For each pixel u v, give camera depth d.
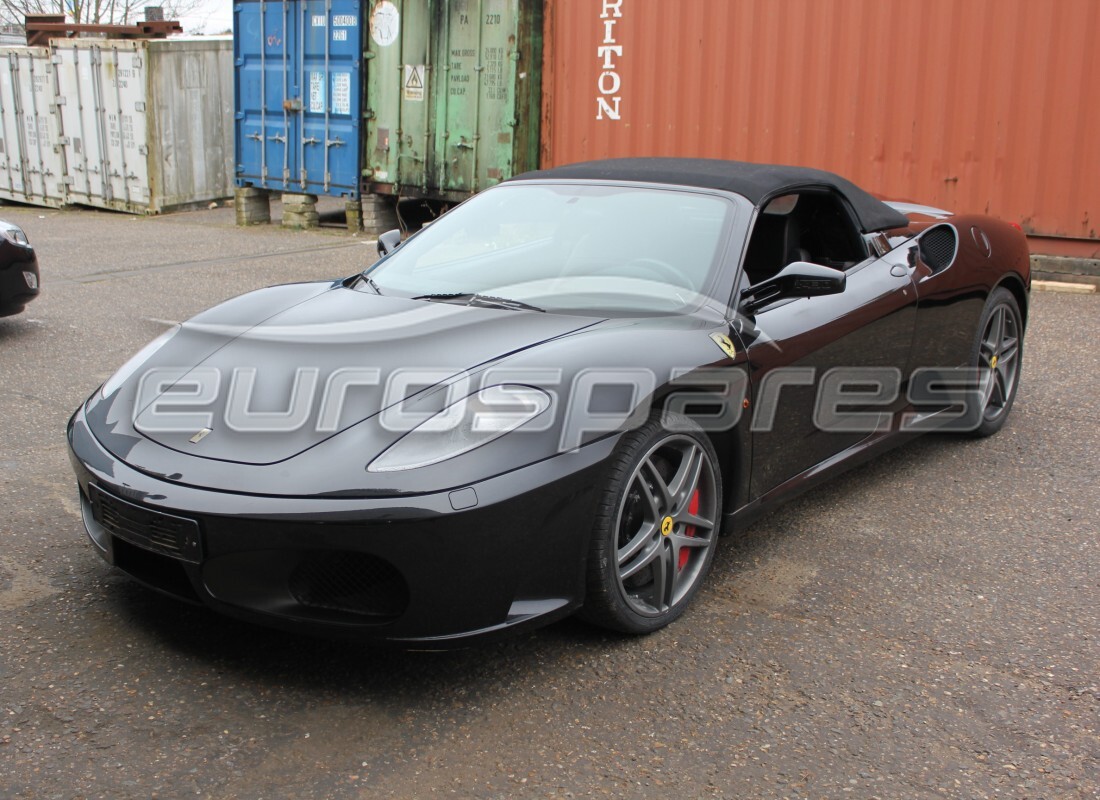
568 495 2.48
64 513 3.54
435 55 10.43
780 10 8.47
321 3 11.16
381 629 2.39
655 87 9.25
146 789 2.12
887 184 8.27
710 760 2.29
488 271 3.32
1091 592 3.19
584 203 3.53
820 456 3.55
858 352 3.58
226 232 12.00
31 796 2.09
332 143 11.48
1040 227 7.77
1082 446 4.59
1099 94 7.38
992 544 3.54
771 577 3.25
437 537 2.30
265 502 2.32
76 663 2.60
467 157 10.47
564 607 2.56
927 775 2.26
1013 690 2.62
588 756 2.29
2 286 5.96
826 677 2.66
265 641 2.74
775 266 3.66
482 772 2.22
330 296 3.29
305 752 2.27
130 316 6.93
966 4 7.70
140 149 14.36
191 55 14.45
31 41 15.54
